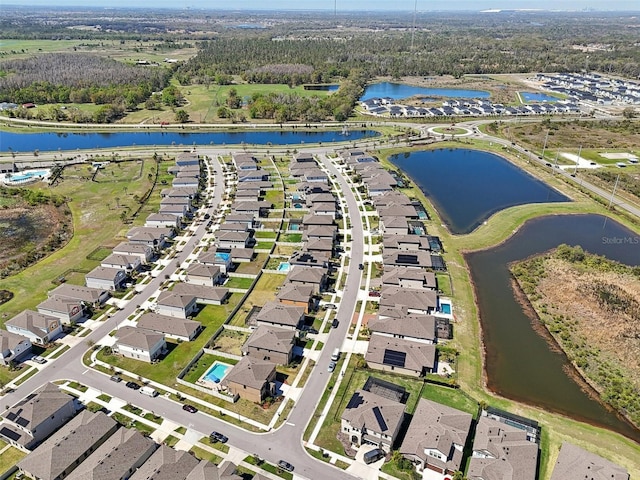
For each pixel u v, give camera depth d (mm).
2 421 73188
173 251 128500
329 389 80875
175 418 74750
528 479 61875
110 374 84500
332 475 65312
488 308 106750
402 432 72188
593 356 90750
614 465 63875
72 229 142000
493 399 80000
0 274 116875
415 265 118250
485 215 155250
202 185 177125
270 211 154375
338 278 115250
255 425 73625
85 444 67188
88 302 103688
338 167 198500
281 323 94875
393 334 93188
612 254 130625
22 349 88688
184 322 95188
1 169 187875
